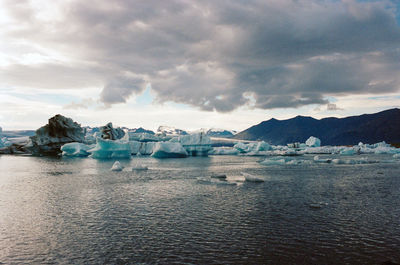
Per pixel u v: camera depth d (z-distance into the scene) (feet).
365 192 92.38
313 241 49.44
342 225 57.93
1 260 42.70
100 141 269.03
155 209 70.69
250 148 383.04
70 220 61.98
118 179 123.54
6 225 58.80
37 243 49.08
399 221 60.64
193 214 66.03
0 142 417.08
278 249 46.16
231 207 72.38
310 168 172.55
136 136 398.21
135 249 46.26
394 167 174.60
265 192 91.91
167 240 50.03
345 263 41.34
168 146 278.05
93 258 43.09
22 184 111.75
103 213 67.36
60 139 354.33
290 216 64.34
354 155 323.98
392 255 43.83
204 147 329.52
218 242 49.08
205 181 116.26
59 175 140.46
